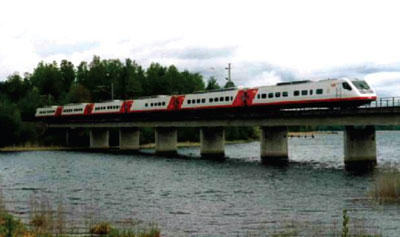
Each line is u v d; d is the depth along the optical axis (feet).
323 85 188.03
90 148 378.53
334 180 147.54
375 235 74.74
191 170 188.44
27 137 392.27
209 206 106.93
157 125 290.97
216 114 253.44
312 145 433.48
